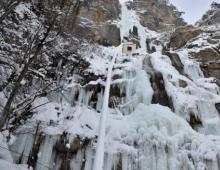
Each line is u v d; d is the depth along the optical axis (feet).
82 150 30.30
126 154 29.91
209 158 29.99
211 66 55.26
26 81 29.60
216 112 41.86
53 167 28.71
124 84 44.47
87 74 45.57
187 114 40.37
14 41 27.58
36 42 25.55
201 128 39.60
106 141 31.71
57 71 37.73
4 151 26.13
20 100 29.37
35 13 27.22
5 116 22.17
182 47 67.92
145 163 29.27
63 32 30.76
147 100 41.19
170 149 30.22
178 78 46.14
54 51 34.81
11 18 26.25
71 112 36.40
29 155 28.84
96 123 36.22
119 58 56.95
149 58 49.75
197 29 70.49
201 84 50.03
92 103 42.09
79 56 45.01
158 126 33.55
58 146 29.78
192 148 31.55
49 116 33.50
